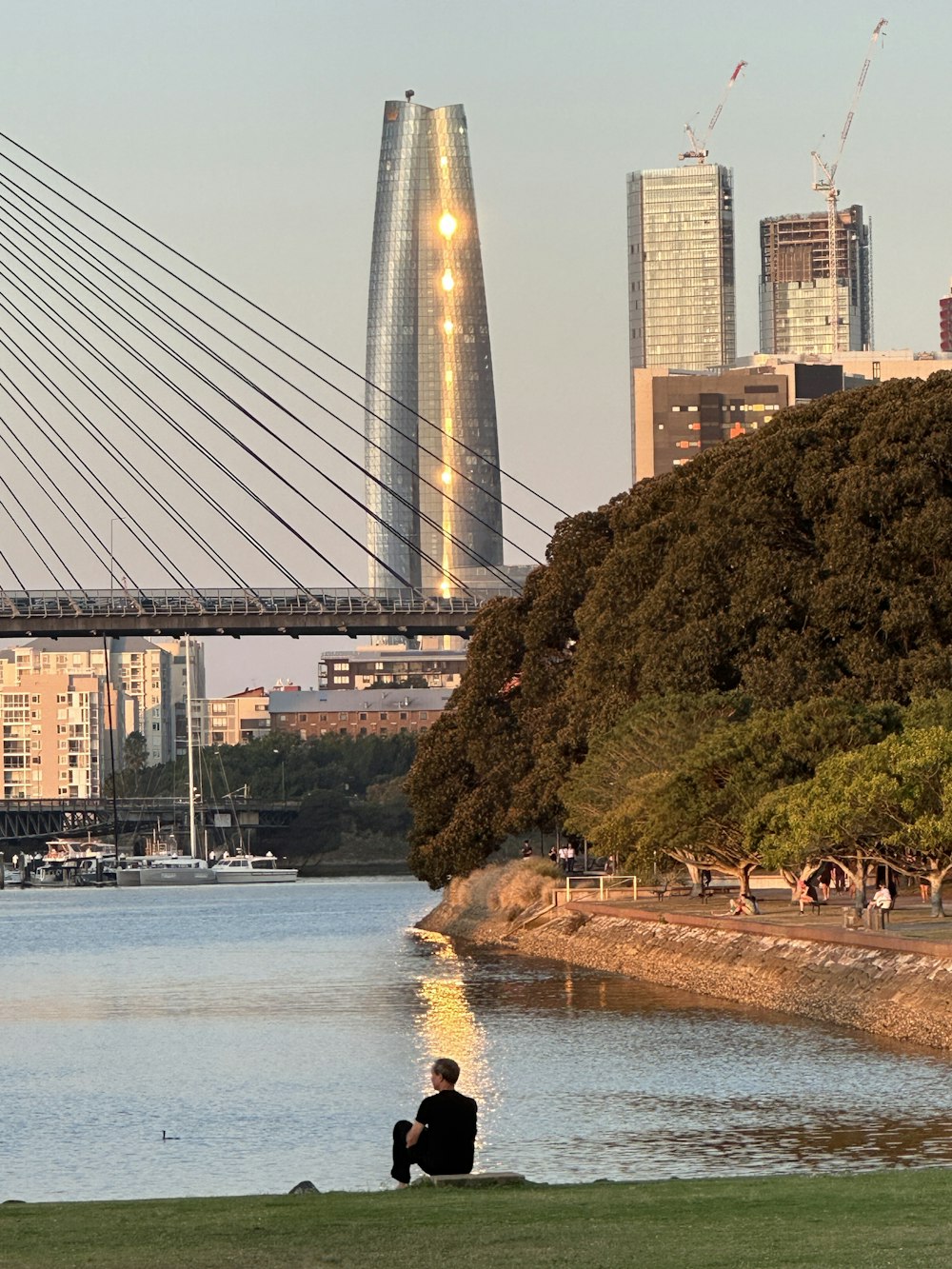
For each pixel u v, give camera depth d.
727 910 80.56
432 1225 18.56
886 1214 18.77
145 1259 16.89
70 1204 21.52
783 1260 16.25
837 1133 37.59
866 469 77.62
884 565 77.06
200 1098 46.19
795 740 69.69
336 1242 17.66
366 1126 41.62
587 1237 17.69
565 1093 44.44
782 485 82.06
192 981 81.25
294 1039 57.69
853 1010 54.91
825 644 79.31
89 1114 44.16
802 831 61.22
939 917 66.81
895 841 60.19
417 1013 64.12
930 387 81.06
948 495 78.81
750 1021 57.22
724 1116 40.31
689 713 78.88
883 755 60.38
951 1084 43.06
